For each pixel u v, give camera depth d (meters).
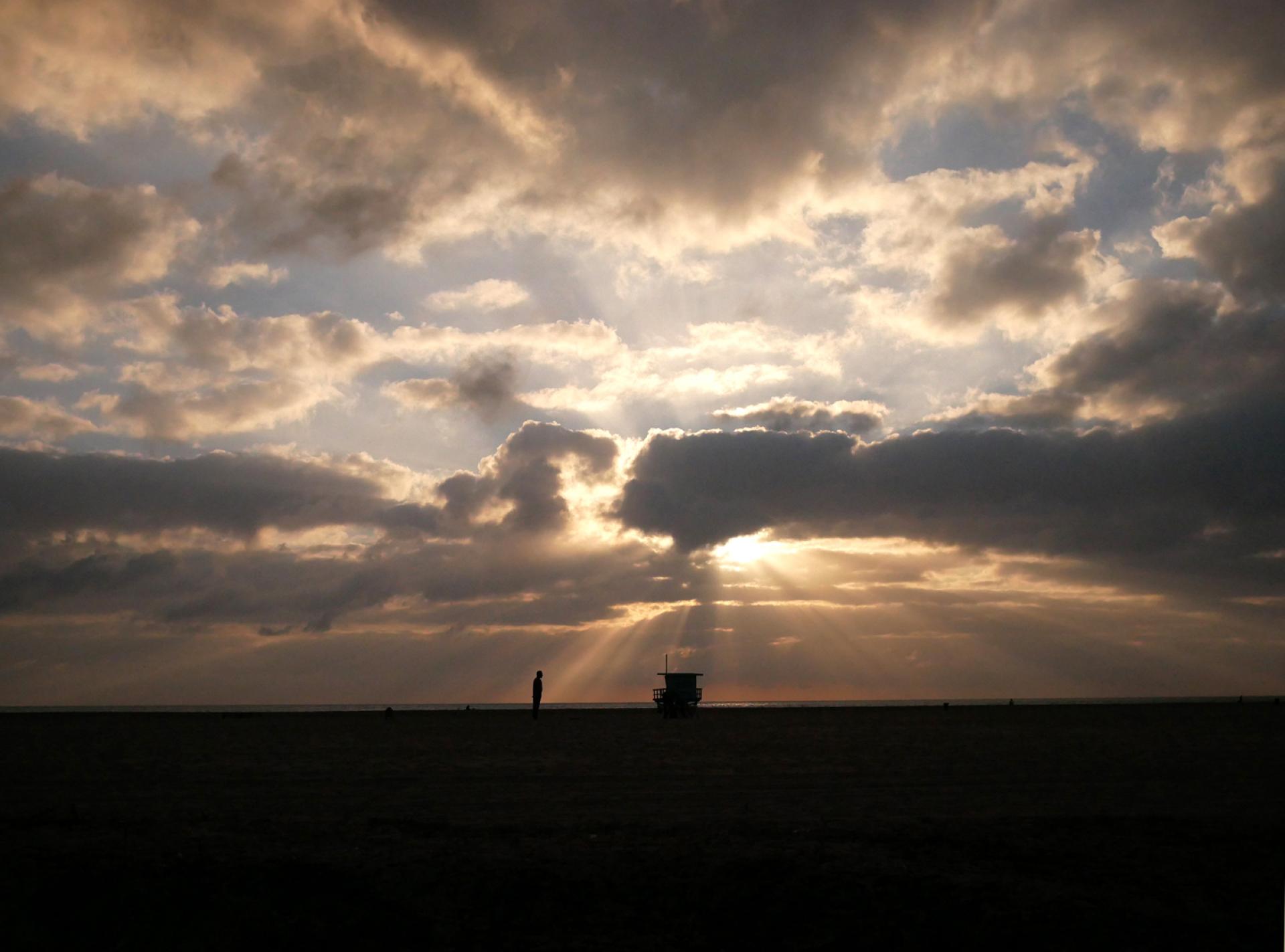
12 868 12.90
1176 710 72.44
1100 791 21.92
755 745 35.59
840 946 10.43
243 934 10.60
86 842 15.24
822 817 18.30
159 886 12.10
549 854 14.48
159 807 19.53
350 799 20.77
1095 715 63.59
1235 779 24.16
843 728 47.72
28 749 34.16
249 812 18.94
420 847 15.02
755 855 14.31
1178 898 12.06
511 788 22.70
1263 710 71.38
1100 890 12.50
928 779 24.44
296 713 74.38
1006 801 20.36
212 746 35.41
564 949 10.44
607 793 21.86
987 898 11.96
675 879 12.90
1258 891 12.44
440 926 11.15
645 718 63.31
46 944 10.26
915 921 11.16
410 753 32.38
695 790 22.30
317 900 11.74
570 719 60.25
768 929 10.95
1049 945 10.38
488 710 86.88
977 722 53.50
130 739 39.19
